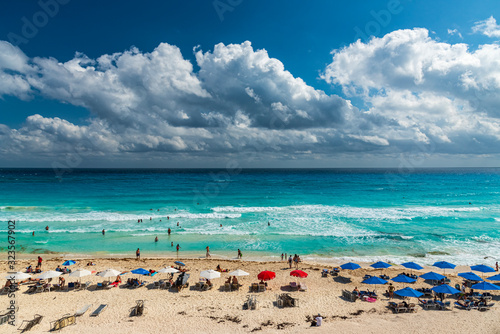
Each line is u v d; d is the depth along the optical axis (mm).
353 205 52062
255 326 13633
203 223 36438
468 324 13938
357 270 21812
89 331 12859
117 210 44906
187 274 18719
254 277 20328
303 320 14266
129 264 22422
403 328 13523
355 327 13562
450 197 64125
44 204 50156
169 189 77750
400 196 65938
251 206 50500
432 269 22109
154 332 12945
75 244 27625
